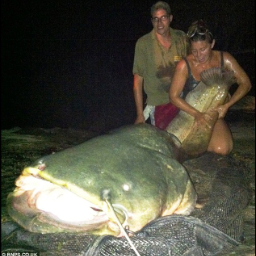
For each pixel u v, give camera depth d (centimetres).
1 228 171
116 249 150
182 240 159
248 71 848
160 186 165
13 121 608
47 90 877
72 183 148
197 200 192
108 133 185
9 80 972
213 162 227
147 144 183
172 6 780
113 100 770
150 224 159
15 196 159
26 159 301
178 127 228
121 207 152
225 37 833
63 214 155
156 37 268
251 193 243
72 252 148
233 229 200
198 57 225
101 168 156
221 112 228
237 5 798
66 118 628
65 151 161
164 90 267
